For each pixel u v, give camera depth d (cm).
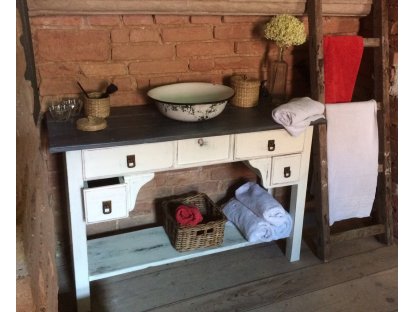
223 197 251
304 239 247
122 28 196
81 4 179
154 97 193
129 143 165
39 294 87
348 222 266
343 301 199
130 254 199
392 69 231
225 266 222
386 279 215
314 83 213
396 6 222
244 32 219
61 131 172
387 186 237
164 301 196
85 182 177
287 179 205
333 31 238
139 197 232
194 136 174
